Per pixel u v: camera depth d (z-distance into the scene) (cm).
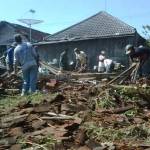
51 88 1519
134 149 696
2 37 4050
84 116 916
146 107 1050
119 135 785
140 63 1628
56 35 3712
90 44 3434
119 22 3512
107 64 2438
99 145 704
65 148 702
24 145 737
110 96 1070
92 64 3416
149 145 705
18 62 1504
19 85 1602
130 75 1574
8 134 805
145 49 1633
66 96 1164
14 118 912
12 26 4050
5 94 1474
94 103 1055
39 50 3659
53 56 3603
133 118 908
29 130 840
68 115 948
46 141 745
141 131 797
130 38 3238
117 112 973
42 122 862
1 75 1758
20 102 1143
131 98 1108
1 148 728
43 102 1106
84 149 690
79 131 793
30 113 965
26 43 1479
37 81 1593
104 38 3334
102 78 1727
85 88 1356
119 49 3288
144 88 1213
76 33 3659
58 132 783
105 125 850
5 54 2178
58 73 1816
